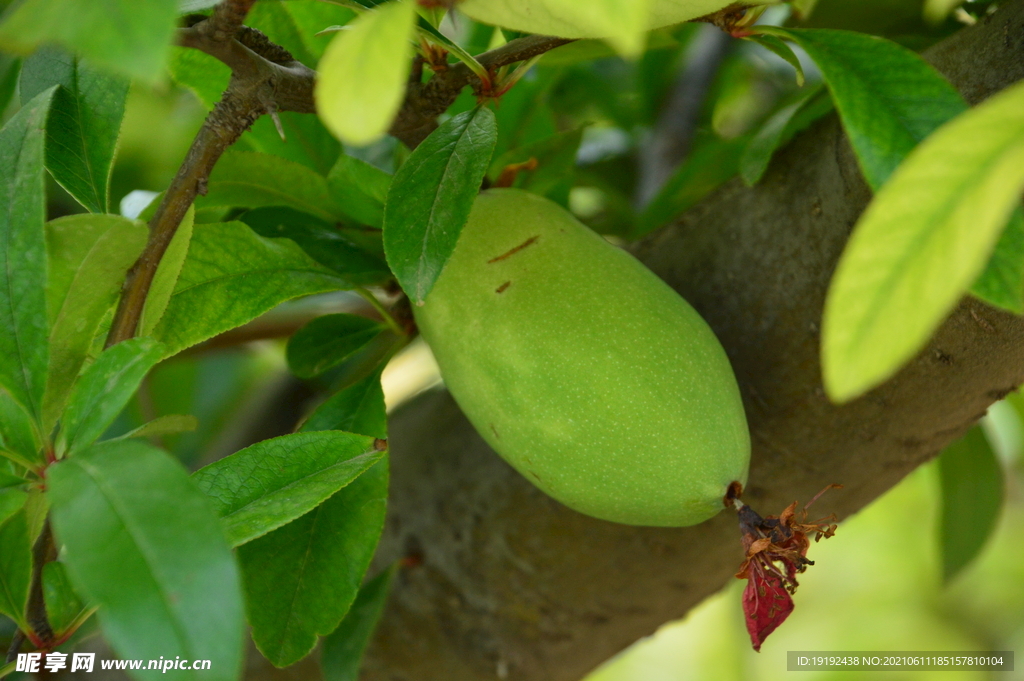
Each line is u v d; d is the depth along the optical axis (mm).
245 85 429
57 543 438
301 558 457
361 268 484
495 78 449
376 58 365
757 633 446
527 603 524
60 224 415
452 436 525
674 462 438
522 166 494
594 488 445
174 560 379
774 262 471
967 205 345
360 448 423
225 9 416
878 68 418
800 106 477
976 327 444
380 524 459
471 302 452
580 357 440
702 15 418
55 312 424
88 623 473
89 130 450
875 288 352
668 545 501
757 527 443
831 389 352
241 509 418
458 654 539
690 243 492
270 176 482
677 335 445
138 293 427
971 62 442
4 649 524
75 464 388
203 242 457
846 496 494
